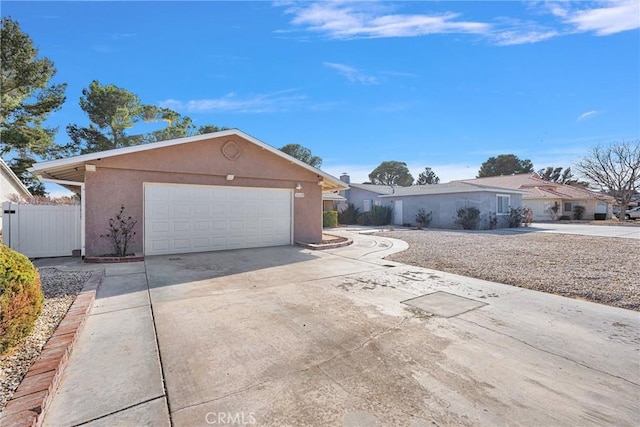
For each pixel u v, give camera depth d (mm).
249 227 10297
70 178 9820
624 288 5441
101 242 8039
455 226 20094
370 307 4520
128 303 4598
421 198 22406
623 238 13477
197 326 3768
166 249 8867
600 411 2223
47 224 8484
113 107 20156
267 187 10602
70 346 2973
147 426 2053
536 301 4840
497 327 3793
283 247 10492
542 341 3402
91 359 2934
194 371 2746
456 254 9297
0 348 2666
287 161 10961
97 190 7984
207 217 9508
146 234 8586
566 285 5703
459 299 4934
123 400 2320
